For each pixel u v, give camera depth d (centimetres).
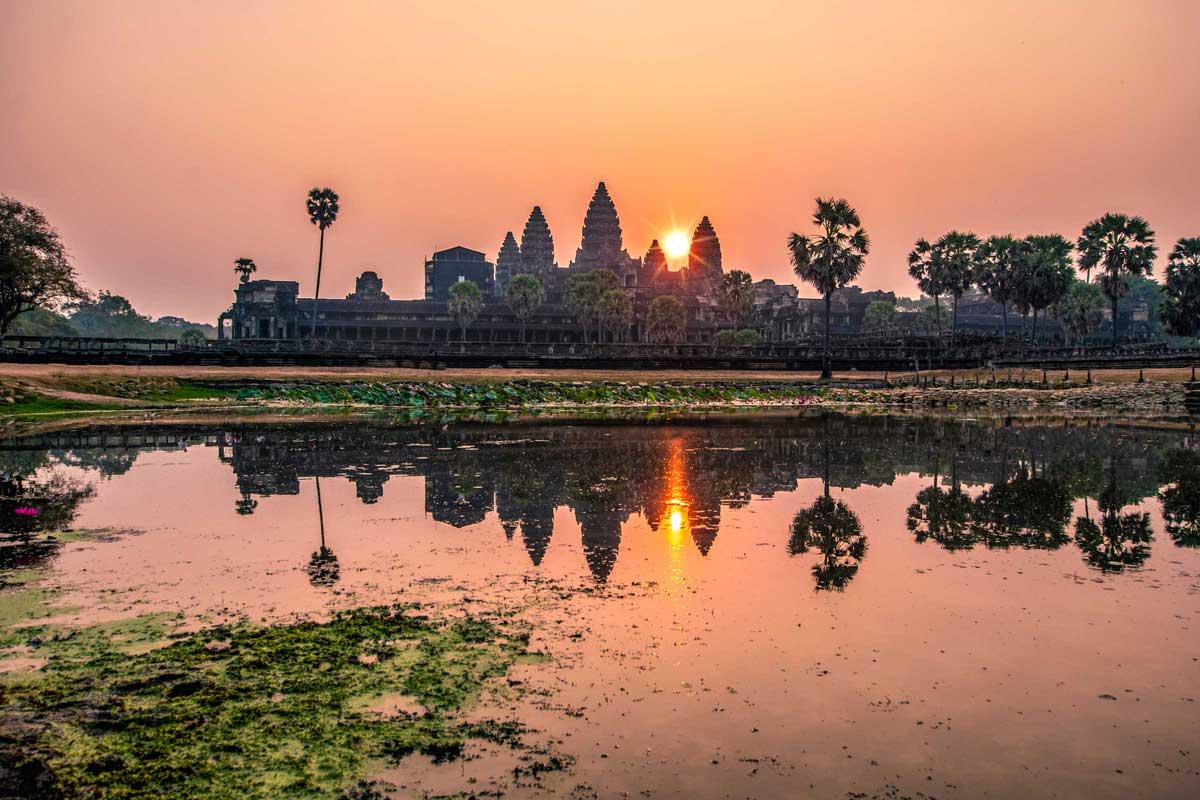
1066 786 797
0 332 8188
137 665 1058
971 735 895
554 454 3161
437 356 8300
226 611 1270
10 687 991
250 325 16400
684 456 3123
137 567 1520
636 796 773
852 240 8400
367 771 816
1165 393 6100
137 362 7212
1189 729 909
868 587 1411
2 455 3081
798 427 4394
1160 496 2289
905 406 6219
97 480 2506
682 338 16400
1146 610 1291
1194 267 9262
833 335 15525
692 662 1080
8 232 7900
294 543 1716
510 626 1211
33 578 1446
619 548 1683
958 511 2073
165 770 817
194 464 2847
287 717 923
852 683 1020
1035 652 1119
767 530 1852
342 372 7562
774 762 837
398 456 3080
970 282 11225
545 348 9844
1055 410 5703
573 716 930
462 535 1794
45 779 799
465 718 924
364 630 1188
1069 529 1862
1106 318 17888
